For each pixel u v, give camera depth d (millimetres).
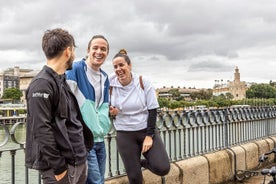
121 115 4945
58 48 3186
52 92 3041
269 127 11156
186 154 7023
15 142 4031
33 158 3051
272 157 10414
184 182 6398
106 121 4199
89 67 4105
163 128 6258
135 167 4914
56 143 3082
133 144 4938
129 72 4855
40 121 2951
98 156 4238
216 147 7977
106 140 5234
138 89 4883
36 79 3047
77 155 3254
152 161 4801
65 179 3125
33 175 7402
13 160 4070
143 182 5492
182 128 6801
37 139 2957
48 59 3234
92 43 4102
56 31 3244
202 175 6914
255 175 8750
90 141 3553
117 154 5426
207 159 7176
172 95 114688
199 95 159125
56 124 3090
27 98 3061
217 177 7422
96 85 4125
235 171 8102
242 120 9195
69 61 3305
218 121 8055
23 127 4129
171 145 6684
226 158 7785
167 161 4848
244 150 8633
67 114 3217
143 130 4934
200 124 7398
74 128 3305
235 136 8812
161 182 5848
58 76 3148
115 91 4914
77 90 3961
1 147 3908
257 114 10219
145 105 4898
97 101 4137
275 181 4848
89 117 3969
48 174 3082
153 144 4863
